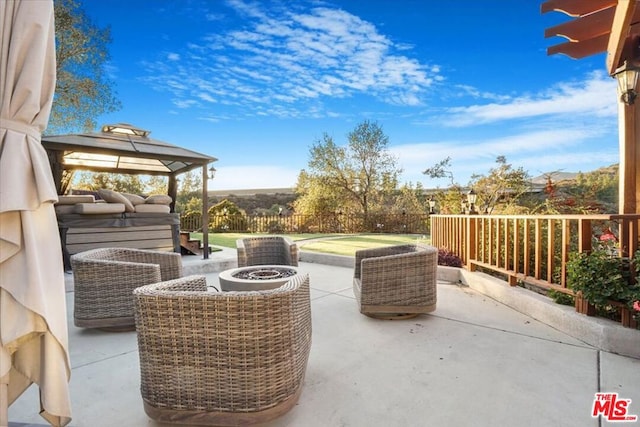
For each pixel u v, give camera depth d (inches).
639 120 149.8
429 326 129.6
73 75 404.8
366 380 89.3
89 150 218.5
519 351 105.6
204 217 264.4
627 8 109.9
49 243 55.6
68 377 58.1
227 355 67.4
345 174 623.2
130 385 88.4
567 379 88.1
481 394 82.0
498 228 171.0
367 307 136.6
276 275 135.6
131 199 238.8
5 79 51.4
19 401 81.0
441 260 213.8
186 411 68.6
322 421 72.2
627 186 151.4
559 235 160.1
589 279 108.9
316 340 117.0
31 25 52.8
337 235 487.8
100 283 124.6
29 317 51.3
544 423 70.9
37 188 52.7
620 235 107.6
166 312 68.1
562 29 169.9
